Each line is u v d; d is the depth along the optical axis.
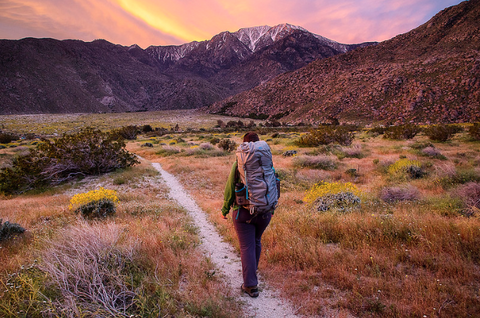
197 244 4.41
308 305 2.57
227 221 5.72
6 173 12.38
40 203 8.62
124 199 9.16
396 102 112.12
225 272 3.45
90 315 2.17
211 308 2.45
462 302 2.34
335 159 15.77
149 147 29.45
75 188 12.11
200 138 47.97
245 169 2.54
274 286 3.01
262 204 2.51
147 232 4.52
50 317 2.08
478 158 12.97
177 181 12.59
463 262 3.03
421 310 2.28
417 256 3.25
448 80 106.81
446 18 188.88
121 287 2.48
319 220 5.00
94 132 14.90
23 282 2.45
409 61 144.00
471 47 134.75
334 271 3.10
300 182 10.95
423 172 10.52
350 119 114.88
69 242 3.18
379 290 2.57
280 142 32.88
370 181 10.66
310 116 134.75
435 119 91.56
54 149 13.49
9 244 4.27
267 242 4.21
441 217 4.86
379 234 4.07
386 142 27.28
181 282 3.04
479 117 84.94
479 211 5.28
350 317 2.37
